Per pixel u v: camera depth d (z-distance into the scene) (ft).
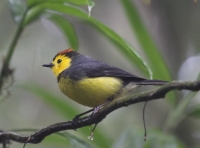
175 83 18.42
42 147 43.96
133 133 26.99
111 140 31.40
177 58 45.98
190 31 46.14
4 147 26.14
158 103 47.62
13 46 29.07
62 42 53.98
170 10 46.09
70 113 33.65
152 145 26.50
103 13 50.90
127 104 21.43
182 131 42.86
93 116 24.47
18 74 51.01
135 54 26.13
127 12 30.68
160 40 46.26
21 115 49.73
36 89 33.42
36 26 53.83
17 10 29.66
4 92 31.71
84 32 48.52
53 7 28.71
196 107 28.04
